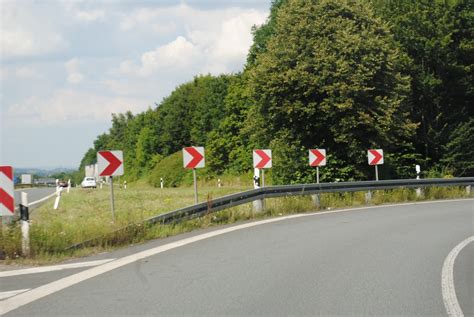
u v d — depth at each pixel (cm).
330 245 1160
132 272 895
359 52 3034
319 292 750
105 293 752
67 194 4566
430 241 1217
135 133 12112
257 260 989
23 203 1064
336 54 3023
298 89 3052
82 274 887
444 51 3944
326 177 3044
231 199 1681
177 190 5075
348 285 792
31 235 1097
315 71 3034
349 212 1898
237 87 6544
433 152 4097
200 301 704
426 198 2548
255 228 1456
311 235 1315
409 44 4022
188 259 1008
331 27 3072
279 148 3088
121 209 2391
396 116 3169
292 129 3156
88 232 1223
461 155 3931
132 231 1263
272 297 724
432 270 900
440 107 4144
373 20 3234
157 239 1295
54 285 809
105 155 1471
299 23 3117
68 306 687
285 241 1220
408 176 3591
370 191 2312
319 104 3022
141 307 677
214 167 6900
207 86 8219
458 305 685
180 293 747
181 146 9569
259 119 3281
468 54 4050
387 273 875
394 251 1084
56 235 1140
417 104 4100
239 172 6481
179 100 9631
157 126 10106
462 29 4019
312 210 2000
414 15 3997
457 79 4056
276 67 3120
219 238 1277
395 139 3203
